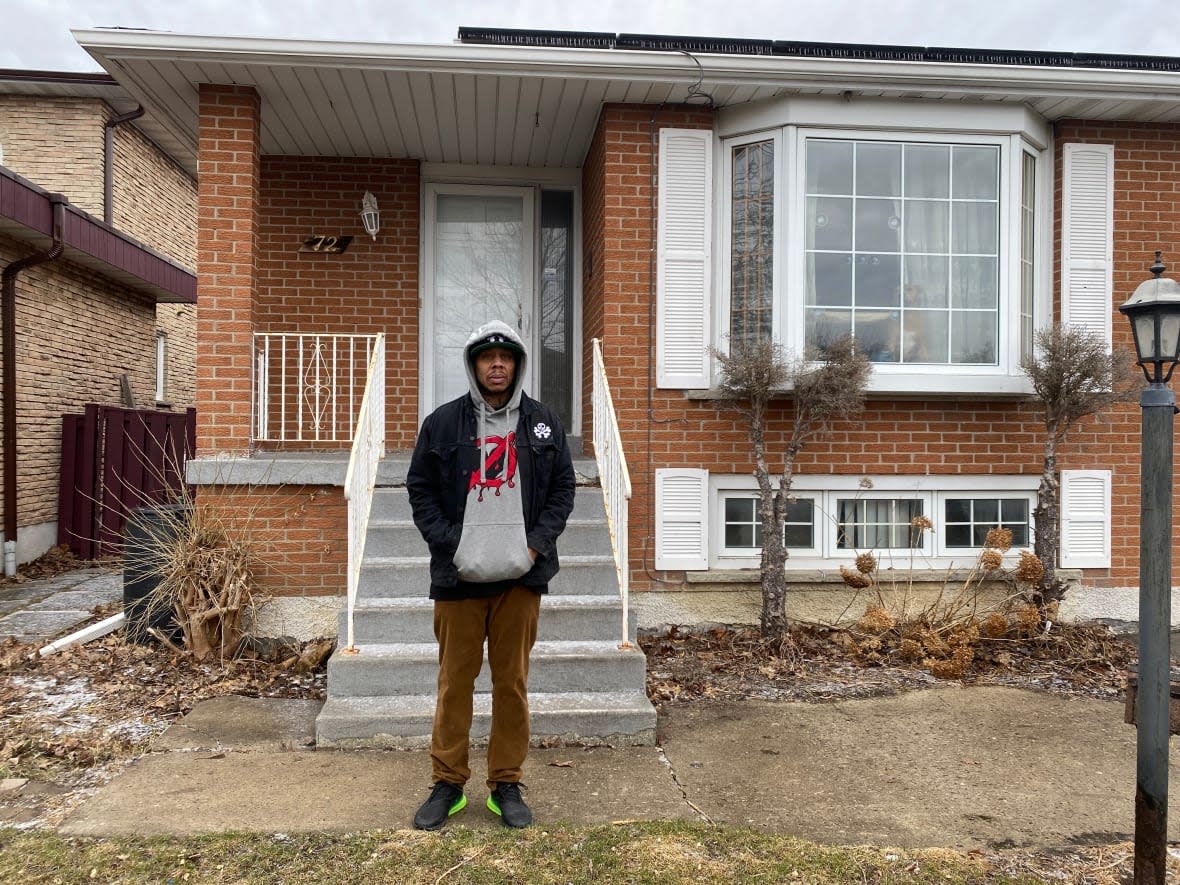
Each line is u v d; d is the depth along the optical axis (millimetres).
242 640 4965
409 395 6871
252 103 5391
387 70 5168
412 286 6895
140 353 10781
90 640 5207
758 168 5723
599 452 5453
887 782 3438
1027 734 3990
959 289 5734
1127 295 5984
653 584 5633
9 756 3594
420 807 3061
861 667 4992
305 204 6816
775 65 5230
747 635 5371
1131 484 5977
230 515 5121
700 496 5684
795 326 5500
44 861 2699
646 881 2619
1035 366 5230
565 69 5215
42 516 8461
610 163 5680
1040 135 5895
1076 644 5281
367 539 4859
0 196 6844
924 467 5785
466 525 2906
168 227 12414
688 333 5719
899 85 5387
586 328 6750
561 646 4312
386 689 4031
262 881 2600
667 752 3742
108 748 3688
